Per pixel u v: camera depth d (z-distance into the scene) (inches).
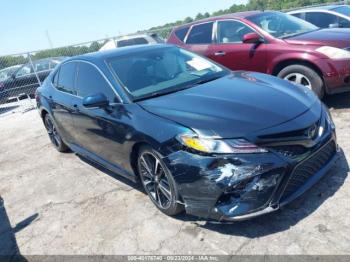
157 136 122.5
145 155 134.3
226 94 135.4
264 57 227.9
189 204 118.1
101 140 161.0
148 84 151.8
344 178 136.1
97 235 134.6
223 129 112.1
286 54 215.0
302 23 251.1
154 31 539.5
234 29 251.3
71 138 200.7
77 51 503.2
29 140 286.4
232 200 110.3
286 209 124.7
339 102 222.4
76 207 158.6
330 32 219.6
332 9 341.7
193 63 172.7
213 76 162.1
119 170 159.6
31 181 199.9
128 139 137.1
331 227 112.5
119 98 146.8
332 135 129.2
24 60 488.1
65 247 132.1
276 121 114.7
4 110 465.7
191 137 113.9
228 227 122.0
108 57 167.8
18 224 156.0
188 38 280.2
